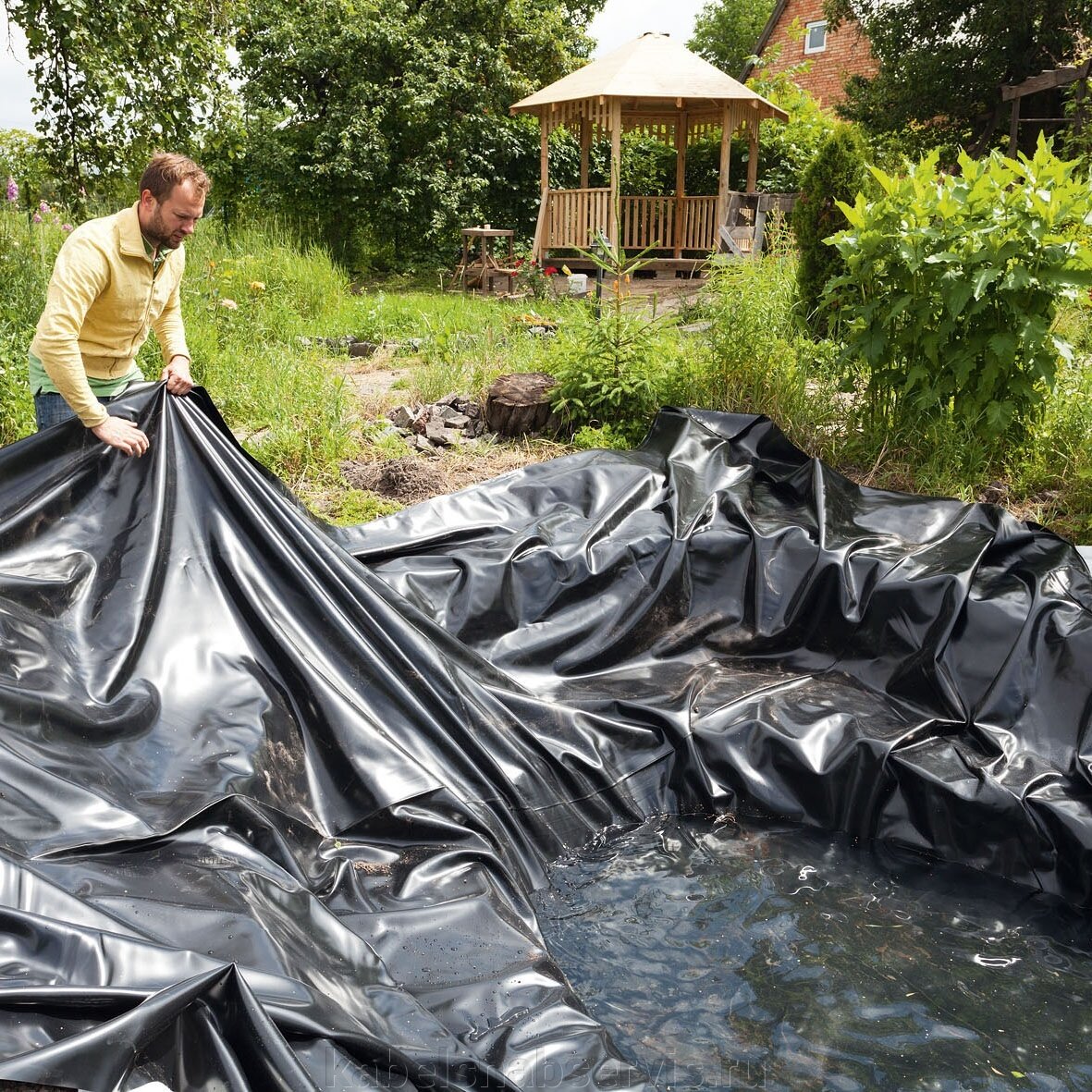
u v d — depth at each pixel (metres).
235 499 3.69
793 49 26.83
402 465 6.00
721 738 3.85
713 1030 2.63
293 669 3.35
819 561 4.36
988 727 3.73
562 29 22.17
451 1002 2.53
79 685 3.00
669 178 20.98
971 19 18.34
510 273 15.62
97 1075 1.63
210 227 14.28
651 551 4.55
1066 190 5.27
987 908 3.20
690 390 6.88
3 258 8.75
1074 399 5.92
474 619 4.27
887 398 6.18
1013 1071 2.51
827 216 9.15
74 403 3.42
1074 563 4.14
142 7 9.49
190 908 2.29
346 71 19.14
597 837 3.59
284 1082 1.77
